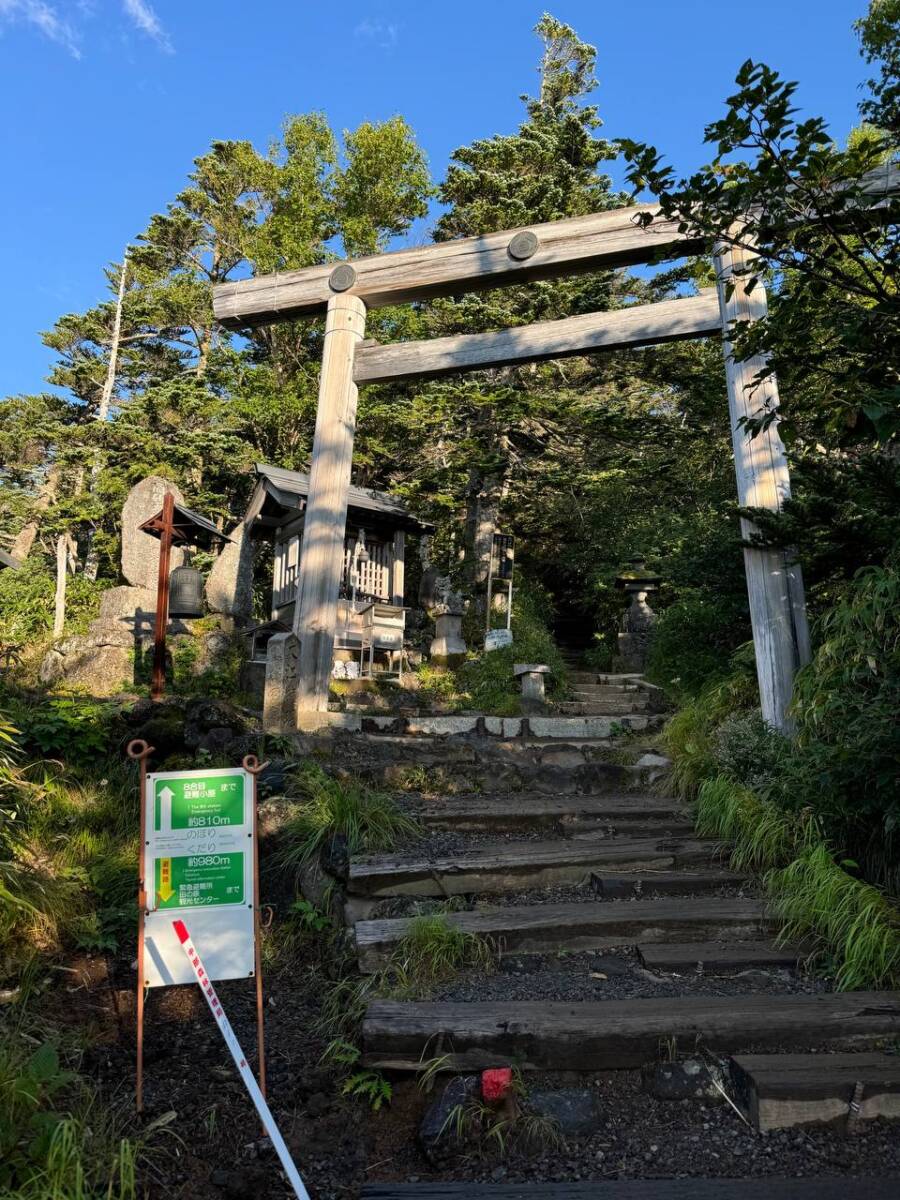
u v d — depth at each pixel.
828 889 3.96
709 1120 2.94
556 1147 2.82
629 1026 3.17
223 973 3.13
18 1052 3.05
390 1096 3.08
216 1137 2.95
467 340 7.34
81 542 20.50
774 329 3.38
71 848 5.07
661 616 10.90
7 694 6.97
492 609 13.13
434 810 5.35
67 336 21.28
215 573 11.14
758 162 3.00
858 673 4.46
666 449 12.92
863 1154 2.74
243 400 16.58
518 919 4.03
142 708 6.64
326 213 17.19
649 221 3.35
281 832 4.98
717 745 5.89
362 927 3.99
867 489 4.44
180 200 20.16
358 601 11.41
